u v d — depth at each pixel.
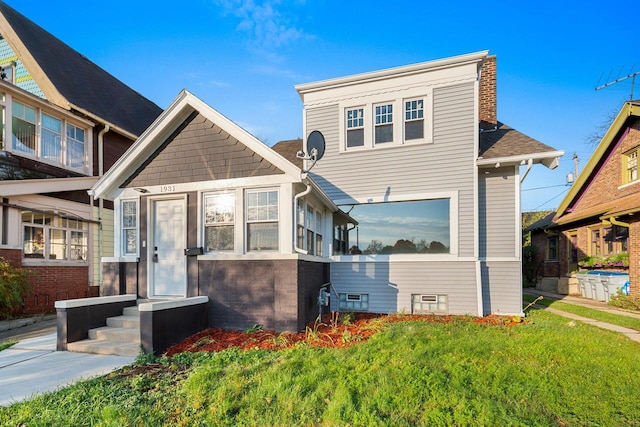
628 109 11.39
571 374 4.12
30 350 5.78
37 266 10.09
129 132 14.07
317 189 7.23
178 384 3.93
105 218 12.98
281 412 3.20
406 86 8.98
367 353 4.81
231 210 7.03
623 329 6.90
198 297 6.53
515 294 8.34
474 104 8.47
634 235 10.02
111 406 3.32
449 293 8.52
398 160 9.02
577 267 14.46
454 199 8.56
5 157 9.74
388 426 2.93
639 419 3.14
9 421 3.15
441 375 3.99
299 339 5.79
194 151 7.25
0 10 11.97
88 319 6.16
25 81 12.34
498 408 3.26
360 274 9.18
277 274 6.37
